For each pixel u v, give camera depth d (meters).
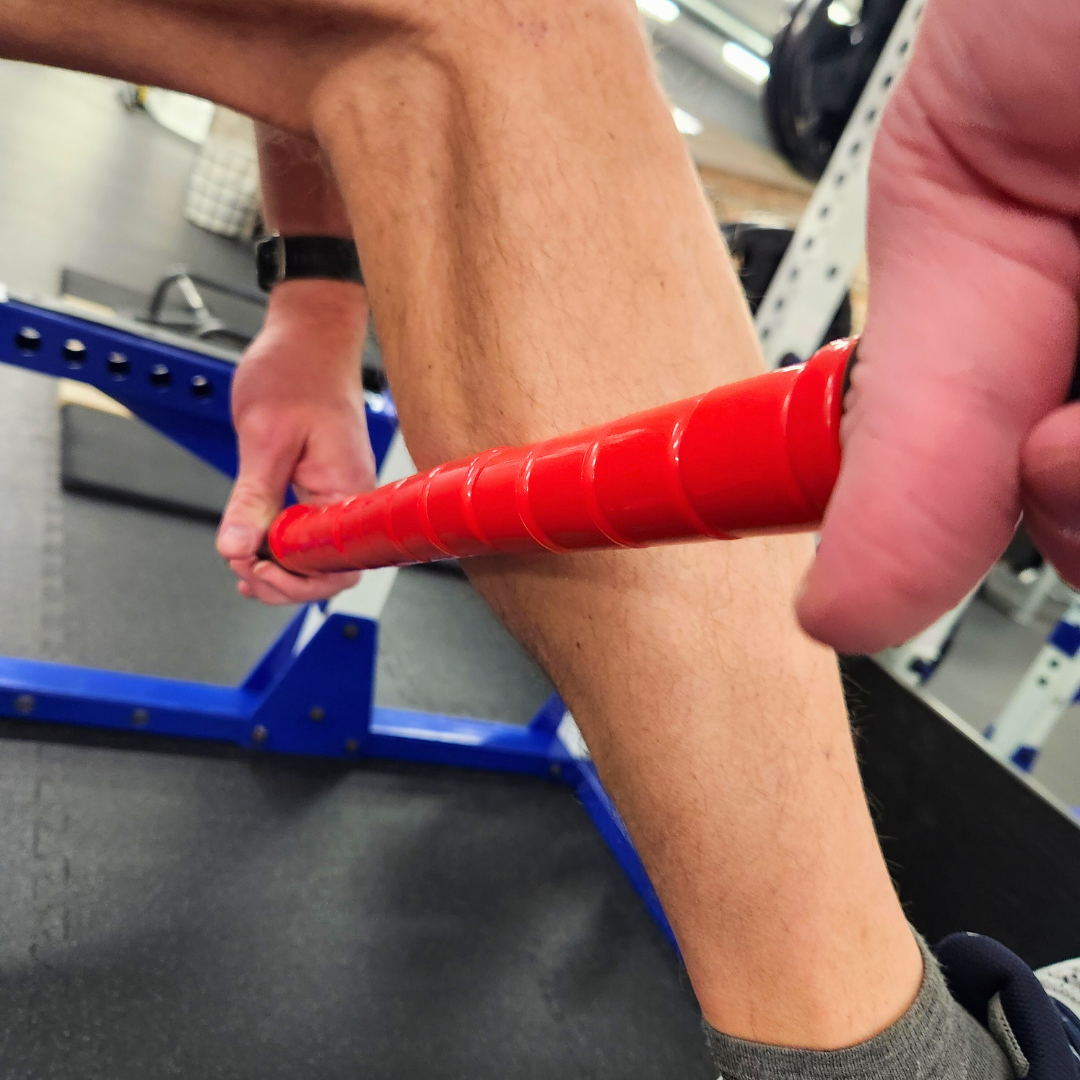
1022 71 0.14
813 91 1.27
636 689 0.35
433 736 1.39
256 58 0.38
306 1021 0.93
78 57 0.39
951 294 0.16
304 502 0.88
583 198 0.35
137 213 3.78
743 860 0.36
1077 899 0.90
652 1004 1.11
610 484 0.25
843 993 0.36
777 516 0.21
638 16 0.38
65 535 1.60
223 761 1.24
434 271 0.36
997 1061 0.41
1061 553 0.16
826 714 0.38
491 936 1.13
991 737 1.70
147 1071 0.82
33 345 1.01
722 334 0.37
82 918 0.94
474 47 0.33
